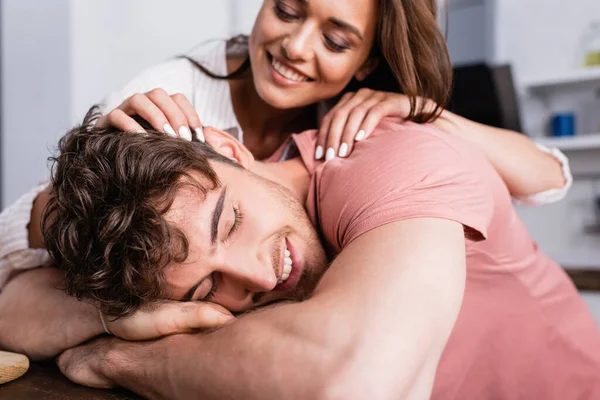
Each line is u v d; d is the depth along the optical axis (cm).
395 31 117
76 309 90
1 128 288
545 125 286
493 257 99
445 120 117
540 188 125
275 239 85
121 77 289
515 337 108
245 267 81
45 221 87
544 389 113
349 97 113
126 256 75
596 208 273
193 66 136
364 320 65
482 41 293
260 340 67
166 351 75
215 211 79
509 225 100
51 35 270
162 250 75
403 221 76
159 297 80
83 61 271
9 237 106
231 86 136
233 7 320
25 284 100
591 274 224
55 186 85
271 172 101
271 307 74
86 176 78
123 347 80
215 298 86
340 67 120
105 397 77
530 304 108
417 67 121
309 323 66
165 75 130
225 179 84
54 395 78
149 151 77
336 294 68
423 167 82
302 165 105
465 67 231
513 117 235
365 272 70
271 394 63
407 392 64
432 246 73
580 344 115
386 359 63
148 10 295
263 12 120
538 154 125
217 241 80
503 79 233
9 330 94
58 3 267
